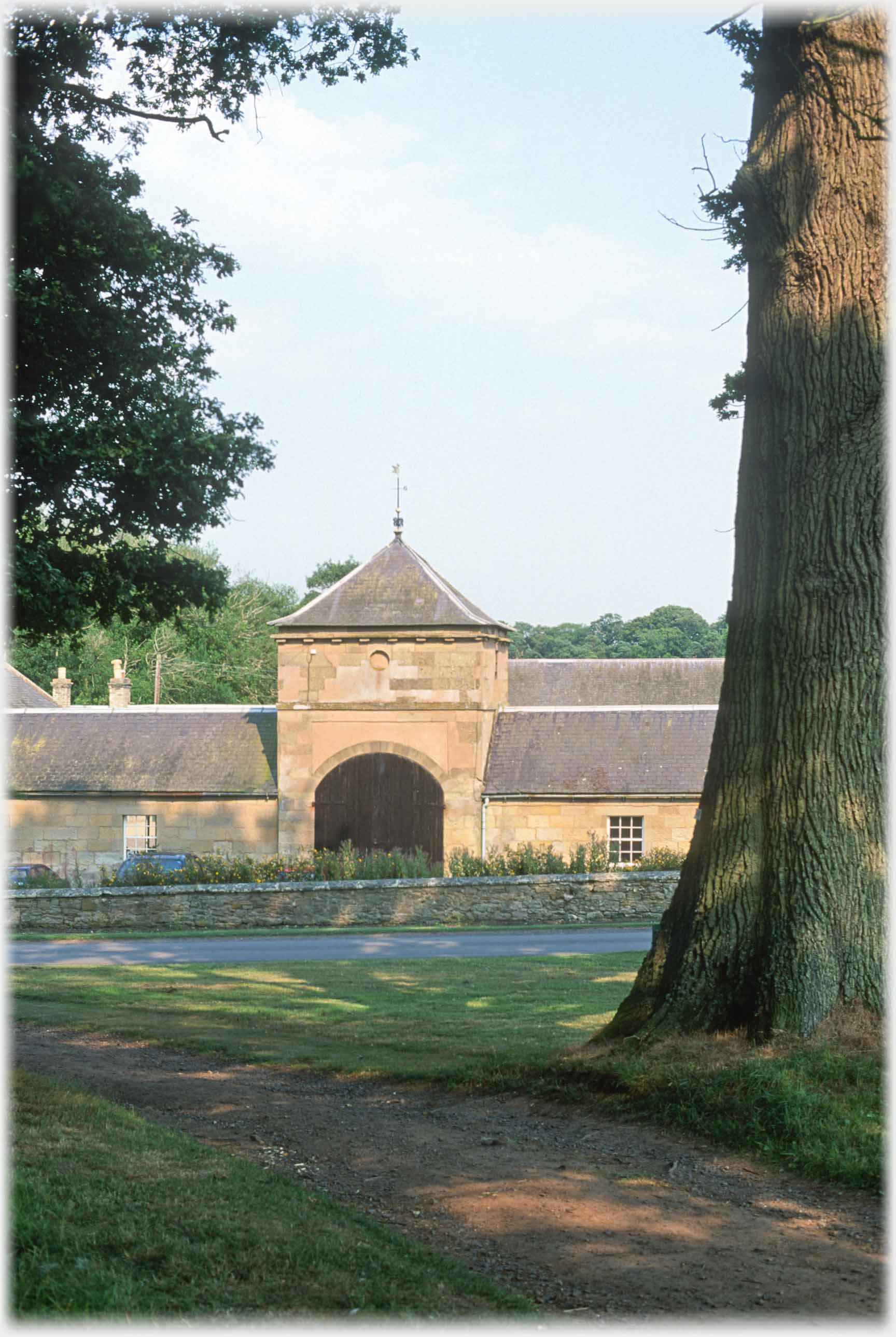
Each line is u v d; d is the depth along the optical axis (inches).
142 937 1052.5
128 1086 455.8
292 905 1134.4
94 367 666.2
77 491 649.6
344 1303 244.2
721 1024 408.8
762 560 426.9
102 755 1565.0
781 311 422.3
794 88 424.2
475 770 1443.2
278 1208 299.3
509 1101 415.2
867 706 404.5
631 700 1695.4
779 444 421.7
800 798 404.2
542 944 925.2
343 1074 469.4
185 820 1512.1
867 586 406.0
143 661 2741.1
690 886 436.1
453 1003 619.2
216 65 616.4
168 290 695.1
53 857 1533.0
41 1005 649.0
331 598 1486.2
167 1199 297.3
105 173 647.8
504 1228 295.7
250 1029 566.6
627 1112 384.2
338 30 617.6
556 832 1445.6
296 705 1466.5
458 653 1451.8
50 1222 272.1
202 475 671.8
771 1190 319.9
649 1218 300.5
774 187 422.9
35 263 629.9
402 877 1240.8
